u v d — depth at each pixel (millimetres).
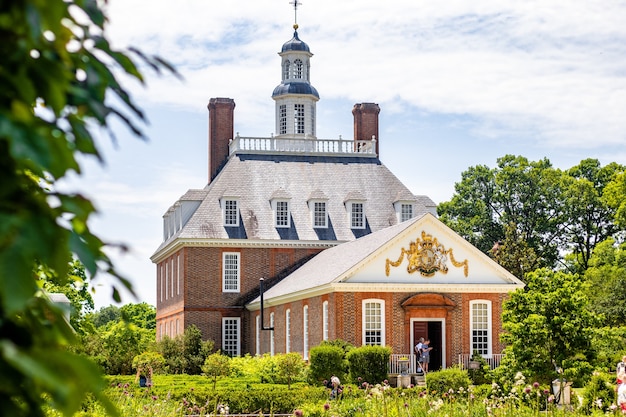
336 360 39844
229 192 65562
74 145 3164
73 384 2775
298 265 64250
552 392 28734
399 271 46438
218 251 63562
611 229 85000
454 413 20484
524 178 86625
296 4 75688
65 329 3492
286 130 72938
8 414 2760
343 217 66062
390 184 68812
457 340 46625
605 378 27047
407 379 42656
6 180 2926
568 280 31094
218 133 72438
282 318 55062
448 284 46656
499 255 75125
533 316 29781
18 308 2568
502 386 30562
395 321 45969
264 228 64438
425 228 46875
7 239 2666
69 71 3232
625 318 59938
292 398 32781
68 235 3008
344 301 45500
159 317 75562
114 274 3314
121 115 3367
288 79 74125
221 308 63219
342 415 21281
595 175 87312
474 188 88688
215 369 43625
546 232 85688
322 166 68875
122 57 3344
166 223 74500
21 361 2592
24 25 2926
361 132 72062
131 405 20703
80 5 3180
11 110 2938
